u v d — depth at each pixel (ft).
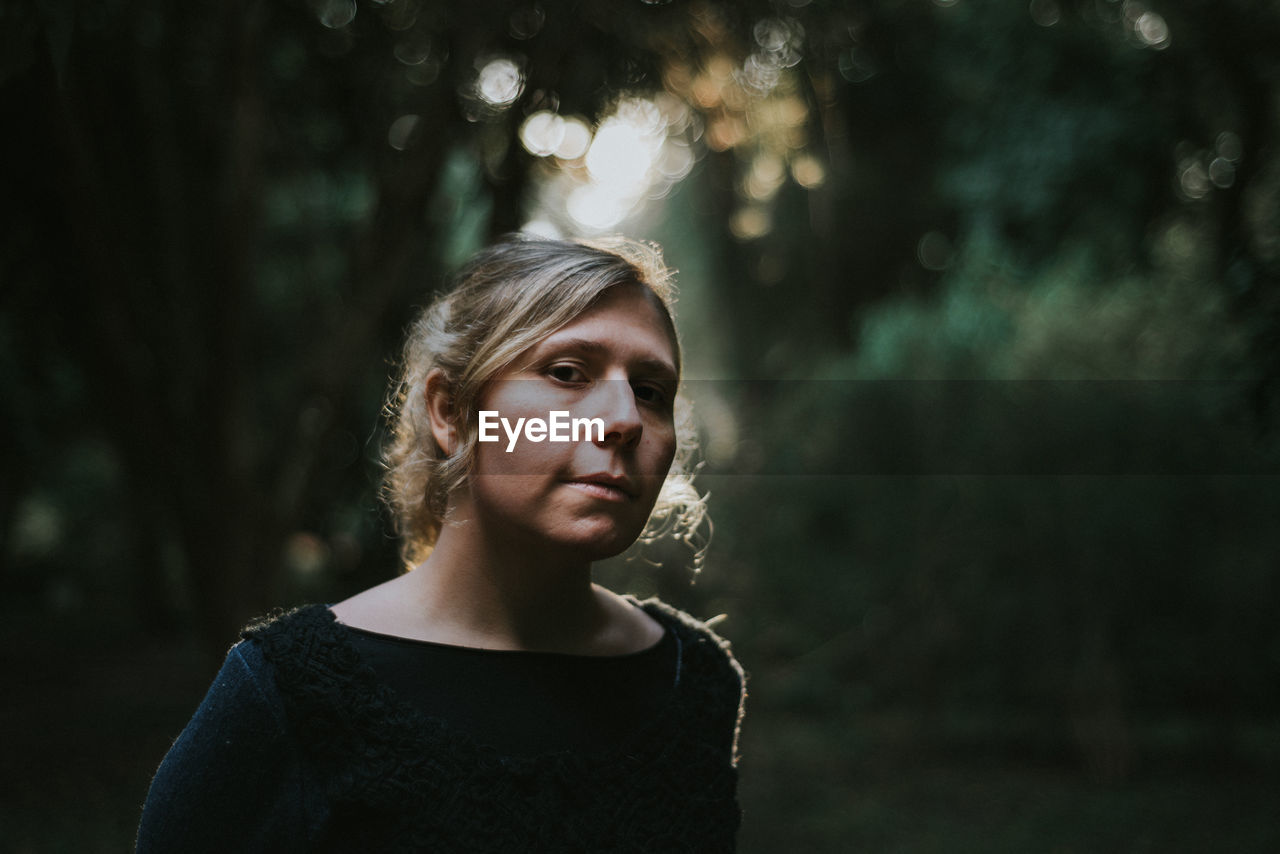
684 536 4.19
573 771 3.02
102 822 18.92
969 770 24.68
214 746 2.91
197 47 15.76
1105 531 23.41
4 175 13.12
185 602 45.73
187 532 14.88
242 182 15.23
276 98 17.13
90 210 13.66
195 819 2.88
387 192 14.71
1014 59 32.32
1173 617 24.48
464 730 2.99
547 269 3.05
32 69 11.89
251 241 15.33
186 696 31.60
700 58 13.56
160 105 15.53
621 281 3.10
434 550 3.36
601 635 3.46
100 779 21.83
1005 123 33.19
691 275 37.22
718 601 29.89
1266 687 24.89
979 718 26.91
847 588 28.96
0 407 20.83
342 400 14.87
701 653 3.68
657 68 13.43
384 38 15.15
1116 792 22.85
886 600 28.27
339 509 15.62
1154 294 23.35
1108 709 24.11
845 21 14.29
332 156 18.30
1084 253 26.76
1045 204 31.60
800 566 29.66
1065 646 24.44
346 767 2.86
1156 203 30.55
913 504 25.82
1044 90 32.19
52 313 14.62
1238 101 26.76
